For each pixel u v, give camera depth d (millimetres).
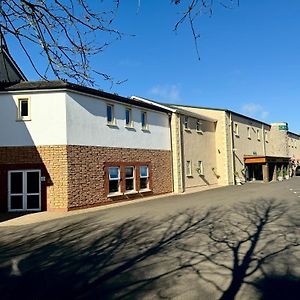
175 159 28375
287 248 8484
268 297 5457
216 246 8961
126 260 7980
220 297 5488
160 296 5605
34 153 18953
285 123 53719
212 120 35969
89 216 16312
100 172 20812
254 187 31875
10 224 15000
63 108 19062
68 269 7469
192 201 20938
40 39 4824
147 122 25656
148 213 16109
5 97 19250
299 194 23344
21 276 7078
